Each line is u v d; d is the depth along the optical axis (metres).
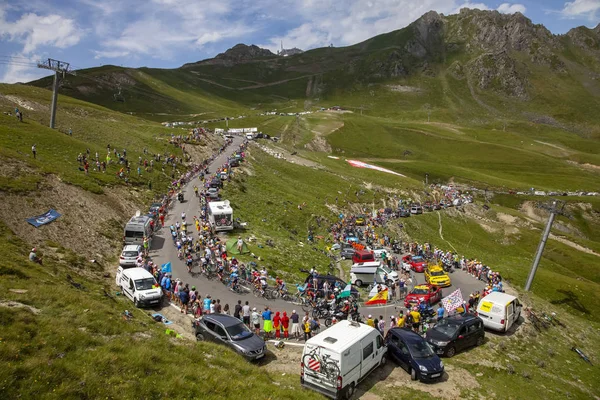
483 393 23.33
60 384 14.72
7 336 16.22
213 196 65.88
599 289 70.38
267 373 21.56
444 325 28.91
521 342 31.92
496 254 88.44
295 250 53.59
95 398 14.63
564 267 88.94
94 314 21.31
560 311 45.78
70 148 68.38
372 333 23.09
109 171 65.31
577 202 143.62
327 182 107.44
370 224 81.06
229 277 37.88
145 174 72.25
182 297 30.06
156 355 18.42
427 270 48.00
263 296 35.50
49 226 40.62
